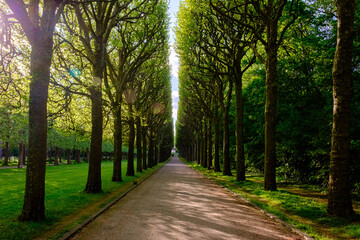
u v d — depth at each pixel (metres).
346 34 6.84
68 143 45.84
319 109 14.15
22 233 5.36
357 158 10.34
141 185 16.19
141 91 23.27
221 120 33.41
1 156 72.94
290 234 5.75
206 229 6.02
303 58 15.47
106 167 39.88
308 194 11.41
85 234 5.66
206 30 16.78
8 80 6.36
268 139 12.40
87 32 12.59
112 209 8.51
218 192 12.90
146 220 6.92
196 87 26.36
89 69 13.74
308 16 15.11
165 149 77.06
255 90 19.81
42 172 6.72
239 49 17.08
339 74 6.92
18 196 11.39
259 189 12.56
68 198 9.93
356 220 6.41
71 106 12.89
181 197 11.13
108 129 19.77
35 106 6.66
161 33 17.77
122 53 17.33
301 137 14.58
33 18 6.88
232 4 14.71
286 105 15.19
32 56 6.77
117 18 13.88
